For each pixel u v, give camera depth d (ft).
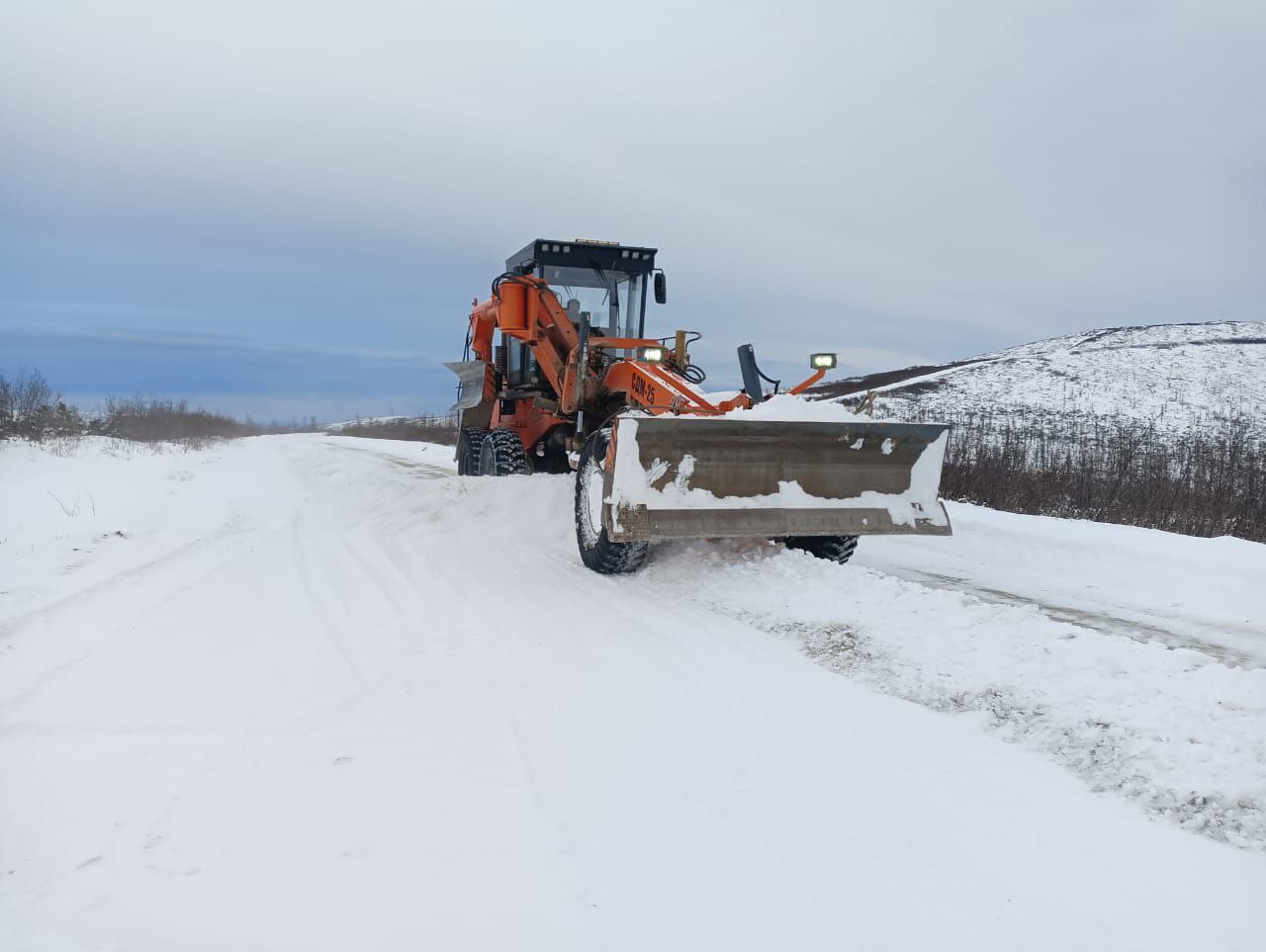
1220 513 38.19
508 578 20.20
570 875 7.38
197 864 7.50
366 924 6.61
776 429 18.67
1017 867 7.75
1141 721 10.64
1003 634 13.98
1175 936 6.76
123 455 59.98
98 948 6.29
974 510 32.99
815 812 8.69
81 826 8.17
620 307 31.04
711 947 6.43
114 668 12.92
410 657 13.71
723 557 20.21
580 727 10.84
